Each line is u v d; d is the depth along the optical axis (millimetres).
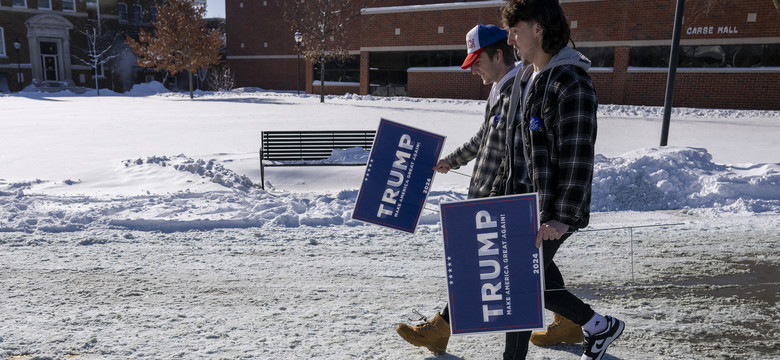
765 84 26266
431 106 28172
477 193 2801
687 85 28078
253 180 9133
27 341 3340
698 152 8922
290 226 6336
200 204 6984
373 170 2934
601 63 30297
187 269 4816
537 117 2385
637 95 29297
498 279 2457
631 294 4285
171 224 6121
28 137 14578
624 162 8359
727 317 3832
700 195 7512
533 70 2537
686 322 3756
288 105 29219
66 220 6141
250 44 54375
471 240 2479
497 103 2742
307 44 35188
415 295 4285
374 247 5562
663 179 7781
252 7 53625
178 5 38719
